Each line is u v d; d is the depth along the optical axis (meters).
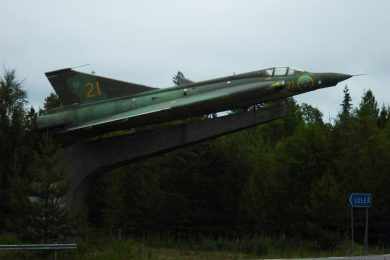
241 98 27.62
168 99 27.88
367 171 35.22
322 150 37.47
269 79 28.14
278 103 28.61
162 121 27.84
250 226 39.12
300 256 25.12
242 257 23.92
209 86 28.30
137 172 39.12
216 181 40.25
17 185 23.53
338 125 40.94
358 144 37.16
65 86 28.62
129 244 24.73
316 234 31.92
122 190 38.38
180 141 28.03
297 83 27.86
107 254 20.92
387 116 52.75
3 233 24.56
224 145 40.97
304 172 37.25
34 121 27.56
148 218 38.59
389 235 34.38
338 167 36.06
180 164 40.31
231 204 40.38
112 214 36.28
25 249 18.34
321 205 32.19
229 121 27.97
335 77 28.20
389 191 34.84
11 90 28.25
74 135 28.00
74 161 27.98
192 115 28.19
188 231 38.72
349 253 26.84
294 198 36.94
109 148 28.27
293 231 35.28
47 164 22.98
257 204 38.38
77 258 19.94
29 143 27.31
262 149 55.38
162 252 26.19
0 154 27.20
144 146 28.23
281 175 37.75
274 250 28.92
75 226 23.11
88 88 28.58
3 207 25.97
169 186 40.25
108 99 28.30
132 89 28.61
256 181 39.66
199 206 40.19
